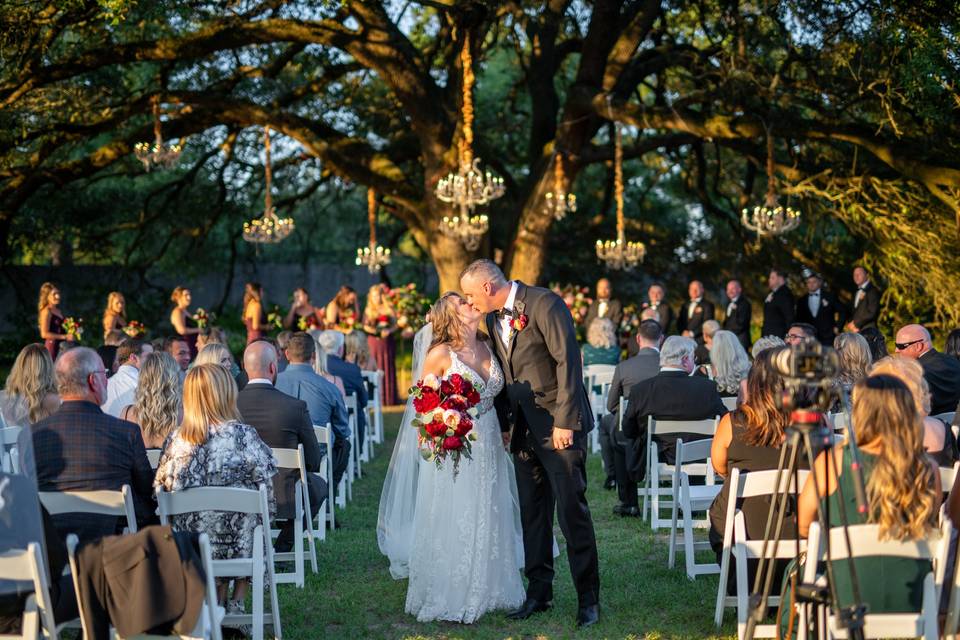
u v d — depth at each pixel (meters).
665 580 5.43
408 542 5.60
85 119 16.17
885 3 11.62
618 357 10.45
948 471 4.11
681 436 6.55
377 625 4.75
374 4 14.96
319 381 6.98
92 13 13.48
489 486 4.89
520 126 21.34
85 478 4.24
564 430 4.54
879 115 13.34
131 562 3.31
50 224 19.00
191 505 4.18
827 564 3.06
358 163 16.08
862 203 14.84
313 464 5.59
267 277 25.92
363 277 26.81
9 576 3.25
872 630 3.22
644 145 16.41
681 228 23.30
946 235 14.02
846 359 5.78
